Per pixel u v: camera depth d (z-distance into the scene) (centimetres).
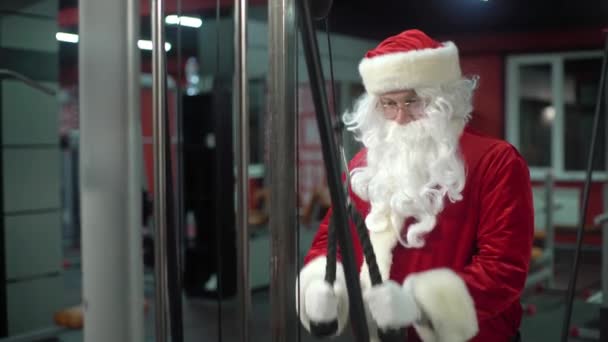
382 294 110
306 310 120
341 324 121
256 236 402
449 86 131
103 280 99
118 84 98
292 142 93
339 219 88
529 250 119
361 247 121
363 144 141
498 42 415
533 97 652
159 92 101
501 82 488
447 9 263
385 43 135
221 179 139
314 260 130
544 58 529
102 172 98
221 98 258
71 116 780
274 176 93
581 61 656
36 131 407
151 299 397
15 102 396
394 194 127
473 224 123
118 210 99
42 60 406
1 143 390
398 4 254
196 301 398
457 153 125
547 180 498
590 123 656
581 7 355
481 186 122
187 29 400
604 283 331
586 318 384
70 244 695
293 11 91
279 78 91
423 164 127
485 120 486
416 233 123
